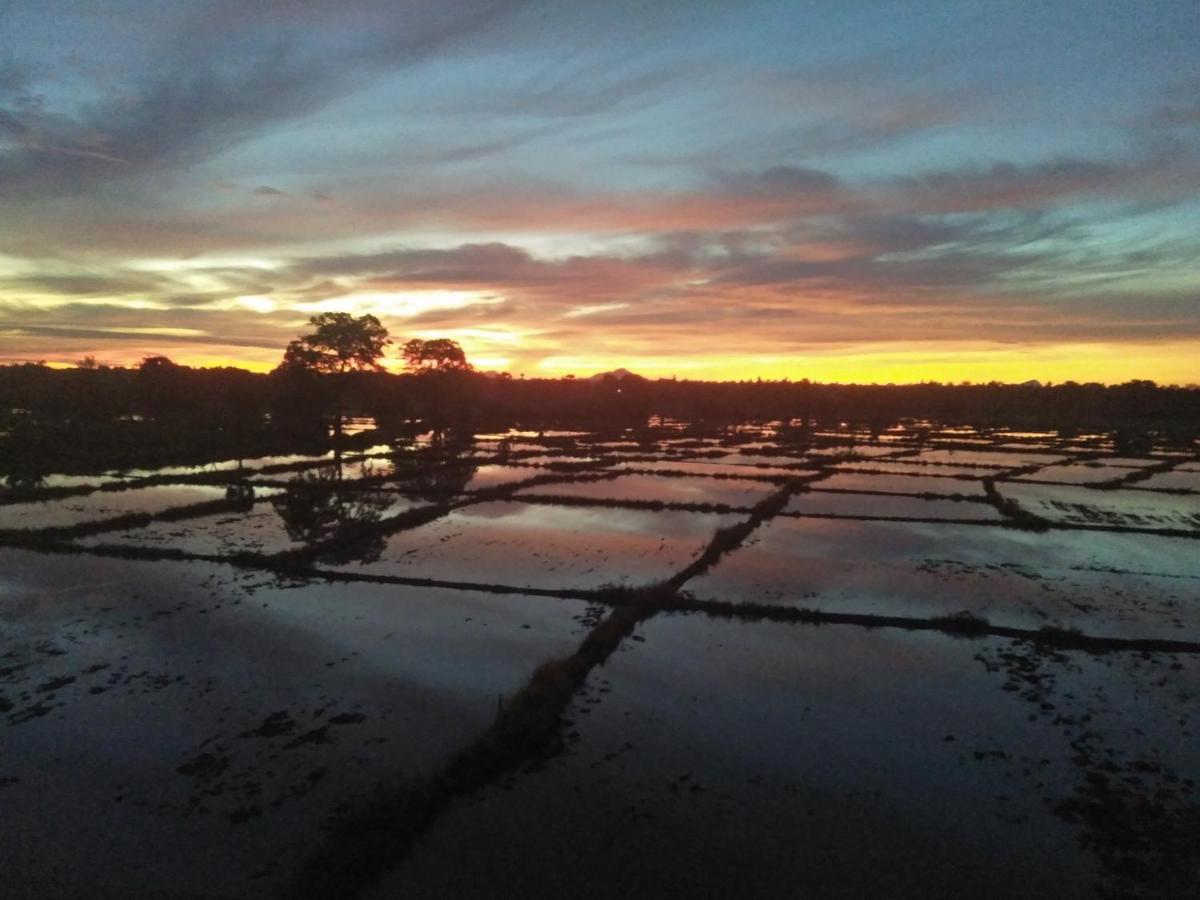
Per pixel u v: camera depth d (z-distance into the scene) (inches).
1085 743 450.9
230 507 1134.4
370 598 692.1
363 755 418.3
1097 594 761.0
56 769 396.8
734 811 374.9
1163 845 354.9
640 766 414.3
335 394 2501.2
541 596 708.0
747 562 858.8
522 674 530.9
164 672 521.3
